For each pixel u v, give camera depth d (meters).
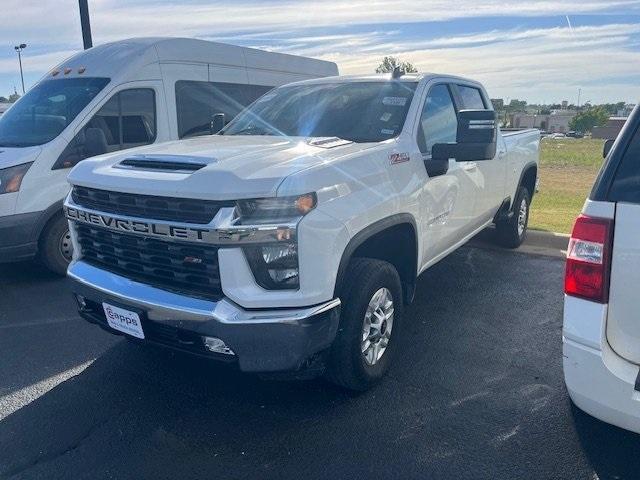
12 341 4.54
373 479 2.88
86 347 4.42
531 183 7.31
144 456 3.09
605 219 2.47
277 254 2.93
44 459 3.07
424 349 4.30
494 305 5.20
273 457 3.06
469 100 5.39
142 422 3.40
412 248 4.04
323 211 3.04
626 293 2.44
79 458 3.08
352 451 3.10
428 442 3.16
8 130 6.28
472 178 5.04
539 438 3.18
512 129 7.28
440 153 3.95
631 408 2.45
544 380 3.83
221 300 2.97
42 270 6.43
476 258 6.67
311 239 2.96
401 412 3.46
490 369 3.99
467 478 2.87
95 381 3.88
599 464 2.96
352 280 3.43
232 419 3.42
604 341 2.51
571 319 2.59
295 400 3.61
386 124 4.21
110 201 3.35
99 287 3.43
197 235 2.95
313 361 3.24
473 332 4.61
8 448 3.17
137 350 4.34
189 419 3.43
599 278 2.49
